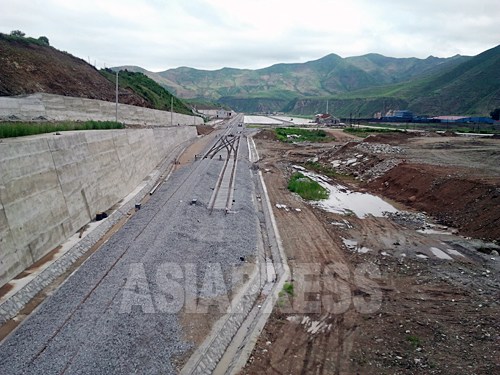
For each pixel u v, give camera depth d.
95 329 9.94
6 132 17.30
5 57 36.09
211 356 10.18
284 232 20.33
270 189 30.38
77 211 18.03
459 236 20.08
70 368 8.60
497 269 16.12
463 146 44.16
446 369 9.98
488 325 11.89
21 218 13.81
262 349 10.95
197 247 15.90
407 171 30.53
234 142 58.28
